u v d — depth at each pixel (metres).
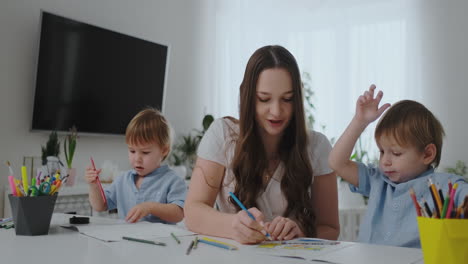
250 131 1.09
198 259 0.71
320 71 3.66
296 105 1.07
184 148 3.36
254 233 0.84
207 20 3.72
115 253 0.75
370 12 3.54
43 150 2.32
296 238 0.91
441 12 3.36
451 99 3.31
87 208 2.40
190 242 0.86
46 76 2.51
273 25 3.80
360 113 1.05
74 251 0.77
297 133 1.11
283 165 1.16
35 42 2.56
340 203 2.61
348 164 1.16
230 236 0.91
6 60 2.43
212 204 1.14
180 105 3.49
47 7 2.62
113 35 2.87
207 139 1.17
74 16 2.75
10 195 0.95
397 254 0.73
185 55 3.54
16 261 0.70
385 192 1.12
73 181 2.39
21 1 2.50
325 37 3.66
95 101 2.78
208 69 3.71
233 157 1.13
